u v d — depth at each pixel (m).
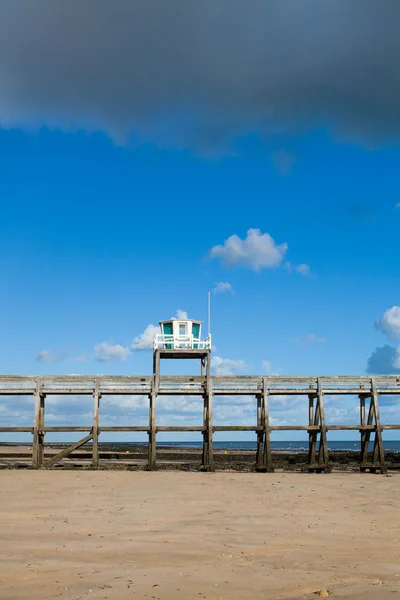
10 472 28.31
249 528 14.35
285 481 26.19
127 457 44.94
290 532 13.86
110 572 9.33
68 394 32.12
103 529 13.91
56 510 17.05
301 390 33.31
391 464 32.59
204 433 32.88
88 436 31.59
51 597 7.79
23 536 12.72
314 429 32.97
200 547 11.73
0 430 31.36
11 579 8.77
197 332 36.31
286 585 8.63
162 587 8.43
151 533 13.42
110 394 32.28
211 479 26.39
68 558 10.40
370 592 8.05
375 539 13.05
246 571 9.55
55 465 33.28
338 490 23.00
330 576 9.23
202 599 7.86
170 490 22.14
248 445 178.50
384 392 33.69
